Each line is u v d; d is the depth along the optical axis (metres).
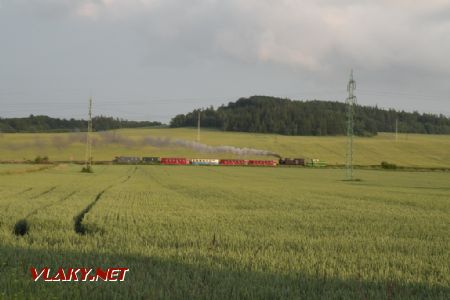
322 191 47.88
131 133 199.75
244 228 19.97
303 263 13.05
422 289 10.86
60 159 137.12
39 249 14.17
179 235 17.48
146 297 9.44
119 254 13.65
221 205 31.11
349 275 11.98
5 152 146.25
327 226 21.34
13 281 10.01
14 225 19.78
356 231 19.95
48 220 20.61
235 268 12.23
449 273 12.49
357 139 199.75
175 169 105.31
